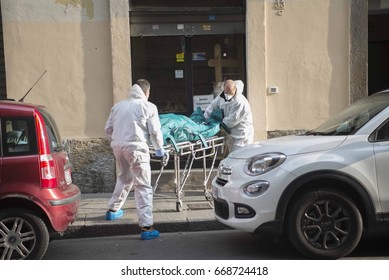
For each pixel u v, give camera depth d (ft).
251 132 24.27
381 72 33.83
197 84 29.40
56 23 27.35
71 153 27.68
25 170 16.01
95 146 27.78
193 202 24.94
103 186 27.99
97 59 27.68
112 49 27.43
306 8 28.22
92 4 27.45
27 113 16.34
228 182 17.12
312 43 28.37
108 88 27.84
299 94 28.55
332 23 28.30
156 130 19.89
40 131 16.34
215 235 20.86
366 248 18.12
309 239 16.26
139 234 21.40
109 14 27.45
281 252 18.07
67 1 27.35
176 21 28.68
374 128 16.48
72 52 27.53
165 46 28.99
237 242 19.65
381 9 32.04
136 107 19.92
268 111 28.58
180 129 22.24
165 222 21.47
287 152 16.42
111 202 22.03
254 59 28.17
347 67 28.53
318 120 28.68
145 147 20.06
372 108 17.62
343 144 16.34
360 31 28.32
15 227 15.98
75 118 27.81
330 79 28.55
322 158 16.05
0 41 27.48
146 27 28.58
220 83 29.35
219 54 29.27
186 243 19.67
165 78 29.22
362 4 28.22
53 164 16.51
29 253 16.02
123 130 20.10
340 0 28.22
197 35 28.99
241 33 28.96
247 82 28.48
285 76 28.45
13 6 27.12
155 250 18.78
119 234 21.34
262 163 16.38
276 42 28.30
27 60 27.37
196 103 29.45
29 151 16.16
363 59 28.45
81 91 27.73
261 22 27.99
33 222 16.03
